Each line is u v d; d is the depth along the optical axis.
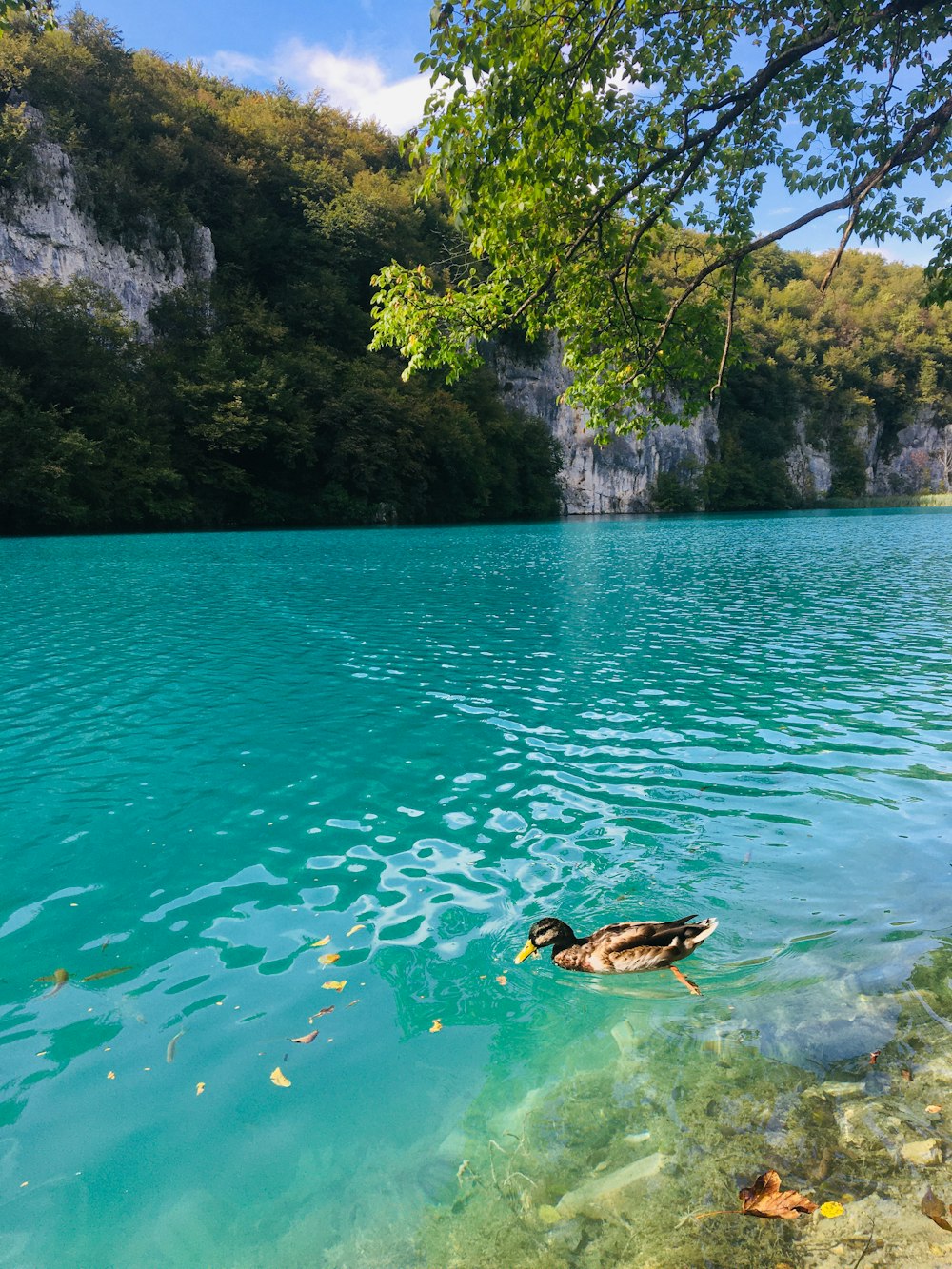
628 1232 2.79
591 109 6.91
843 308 112.12
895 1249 2.65
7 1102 3.47
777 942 4.60
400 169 75.19
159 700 9.76
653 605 17.61
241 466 49.81
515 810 6.49
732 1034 3.82
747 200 8.09
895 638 13.79
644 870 5.47
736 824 6.18
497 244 7.49
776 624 15.26
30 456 37.69
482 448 62.50
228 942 4.68
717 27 7.57
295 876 5.47
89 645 12.96
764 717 9.02
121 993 4.22
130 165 48.53
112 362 42.75
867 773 7.25
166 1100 3.50
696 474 86.56
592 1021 3.98
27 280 40.34
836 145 7.56
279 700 9.76
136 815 6.48
